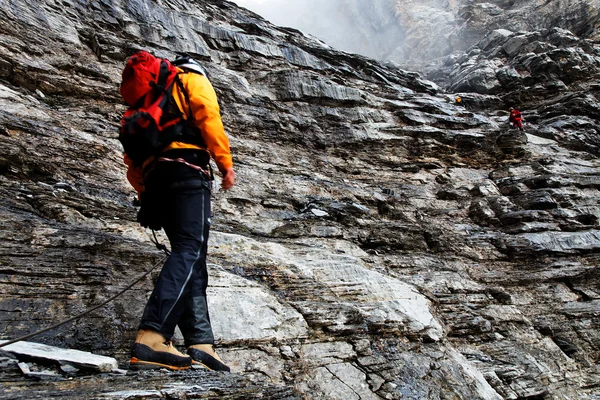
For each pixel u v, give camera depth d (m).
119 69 10.93
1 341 3.16
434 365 5.08
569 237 9.36
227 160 2.89
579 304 7.89
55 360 2.77
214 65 12.85
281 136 11.70
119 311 3.94
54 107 9.09
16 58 9.23
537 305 7.75
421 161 12.71
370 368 4.67
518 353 6.34
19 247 4.24
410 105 14.91
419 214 10.10
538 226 9.83
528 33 27.59
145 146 2.82
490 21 37.16
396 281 6.59
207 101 2.91
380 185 11.22
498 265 8.64
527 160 13.91
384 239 8.27
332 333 4.88
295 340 4.61
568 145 15.88
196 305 3.27
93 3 12.12
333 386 4.30
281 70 13.45
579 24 32.16
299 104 12.96
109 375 2.75
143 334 2.77
